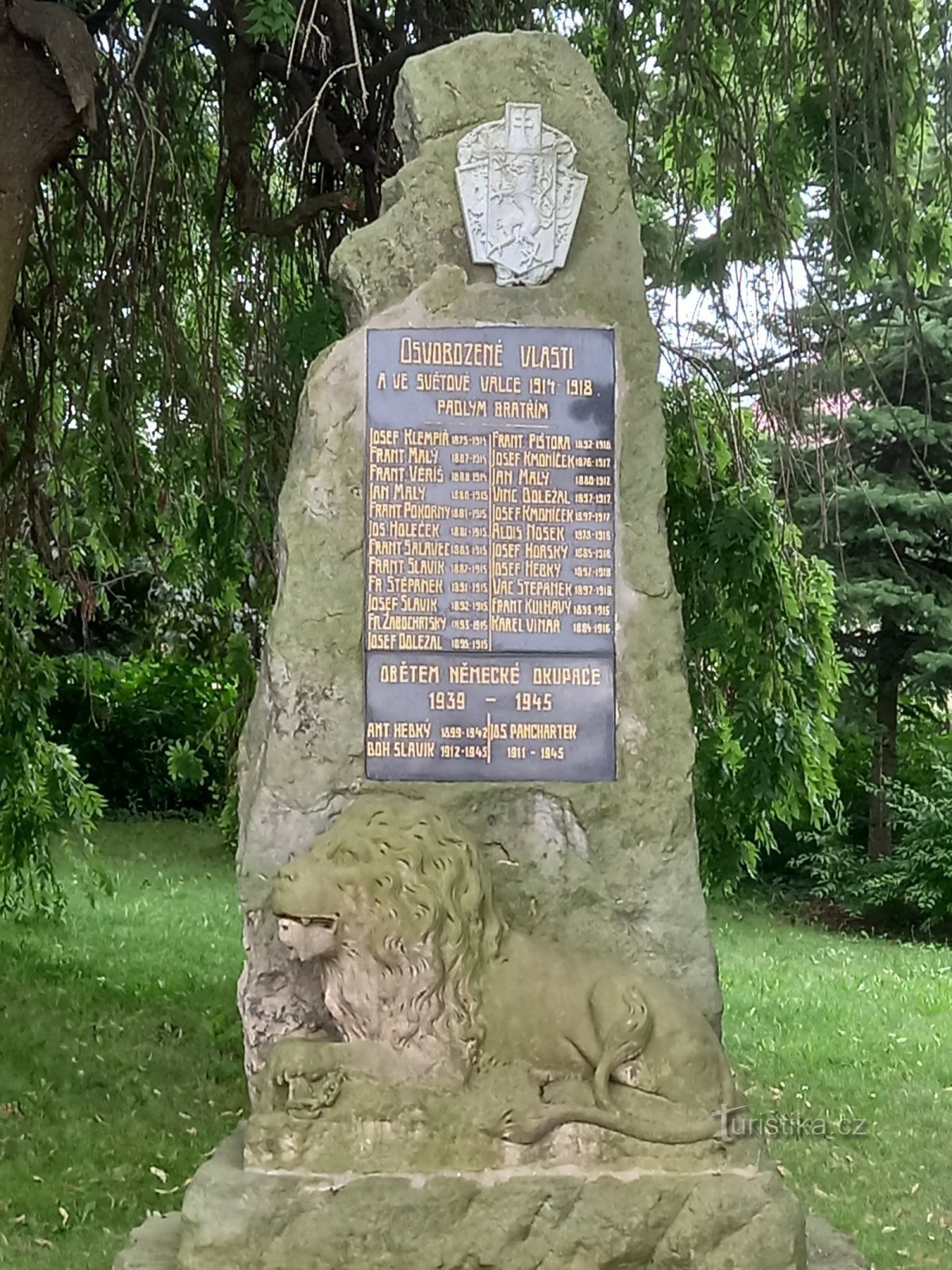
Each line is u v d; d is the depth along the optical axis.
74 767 9.58
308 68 6.80
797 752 7.26
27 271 7.63
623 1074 3.63
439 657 3.93
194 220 7.61
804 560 7.46
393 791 3.90
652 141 7.40
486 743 3.93
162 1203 5.43
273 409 7.34
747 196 6.58
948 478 12.01
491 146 4.03
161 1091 6.74
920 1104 6.94
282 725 3.88
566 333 4.01
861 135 6.66
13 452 8.23
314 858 3.66
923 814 12.28
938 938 12.57
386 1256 3.48
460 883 3.67
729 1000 9.14
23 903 10.31
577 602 3.97
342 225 7.08
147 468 7.95
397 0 6.77
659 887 3.95
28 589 8.59
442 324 3.99
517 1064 3.64
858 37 6.54
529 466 3.98
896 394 11.58
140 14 6.88
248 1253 3.46
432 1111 3.57
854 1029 8.41
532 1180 3.54
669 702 3.98
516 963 3.70
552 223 4.02
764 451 9.34
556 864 3.94
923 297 10.94
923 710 14.12
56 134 5.58
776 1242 3.54
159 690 16.45
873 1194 5.76
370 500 3.94
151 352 7.70
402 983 3.59
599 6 6.90
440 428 3.96
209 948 10.22
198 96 7.54
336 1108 3.57
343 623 3.92
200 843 15.13
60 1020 7.87
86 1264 4.86
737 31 6.85
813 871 13.11
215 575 7.62
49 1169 5.70
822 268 7.14
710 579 6.99
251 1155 3.55
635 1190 3.54
